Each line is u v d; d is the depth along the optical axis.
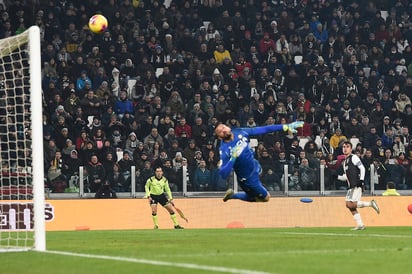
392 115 69.25
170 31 73.06
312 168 59.78
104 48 69.38
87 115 64.50
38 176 30.23
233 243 31.78
